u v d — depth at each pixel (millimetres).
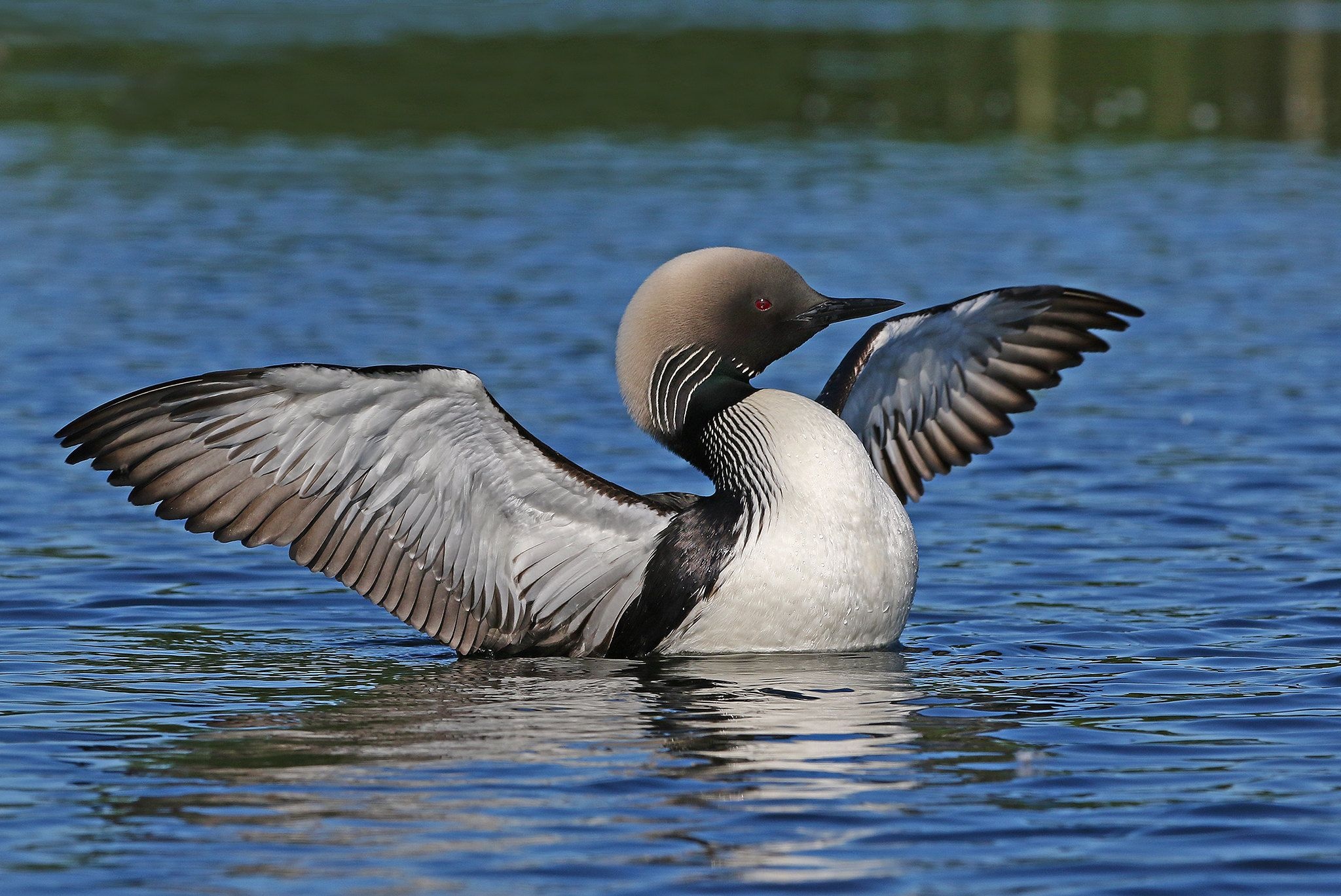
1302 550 13133
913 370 11492
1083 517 14383
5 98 45531
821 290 23859
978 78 53219
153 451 9664
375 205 32688
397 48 55406
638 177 36500
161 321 22234
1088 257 27391
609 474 15461
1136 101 49594
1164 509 14594
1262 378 19969
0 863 6859
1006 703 9227
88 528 13781
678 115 46250
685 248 28078
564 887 6633
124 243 28500
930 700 9297
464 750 8336
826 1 75125
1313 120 46062
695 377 10891
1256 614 11375
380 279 25656
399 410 9734
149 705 9188
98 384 18734
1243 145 42281
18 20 58906
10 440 16531
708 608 10305
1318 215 31875
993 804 7539
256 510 9969
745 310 10906
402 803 7555
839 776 7938
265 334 21438
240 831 7215
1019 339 11164
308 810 7473
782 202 33188
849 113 47031
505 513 10305
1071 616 11406
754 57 56031
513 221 30875
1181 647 10562
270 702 9281
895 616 10555
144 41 55188
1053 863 6887
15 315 22594
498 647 10555
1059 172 38031
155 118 43594
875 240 28734
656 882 6676
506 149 40562
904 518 10641
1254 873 6785
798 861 6891
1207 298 24562
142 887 6629
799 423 10453
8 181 34875
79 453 9586
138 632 10992
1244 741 8500
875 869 6820
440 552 10328
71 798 7621
